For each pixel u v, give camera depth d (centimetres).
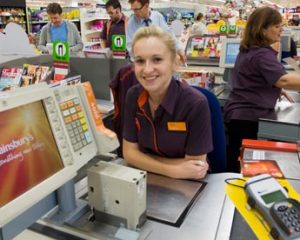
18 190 68
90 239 82
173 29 461
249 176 117
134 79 187
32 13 856
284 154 139
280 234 77
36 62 241
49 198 86
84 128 86
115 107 198
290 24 1032
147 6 385
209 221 90
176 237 83
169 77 126
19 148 70
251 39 229
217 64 338
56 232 85
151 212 94
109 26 514
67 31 470
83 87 88
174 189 109
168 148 137
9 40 259
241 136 244
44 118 77
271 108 235
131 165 132
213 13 954
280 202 85
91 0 1052
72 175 80
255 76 230
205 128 131
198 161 122
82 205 95
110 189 84
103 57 256
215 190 108
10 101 68
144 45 117
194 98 130
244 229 86
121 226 86
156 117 133
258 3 1265
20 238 83
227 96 277
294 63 294
